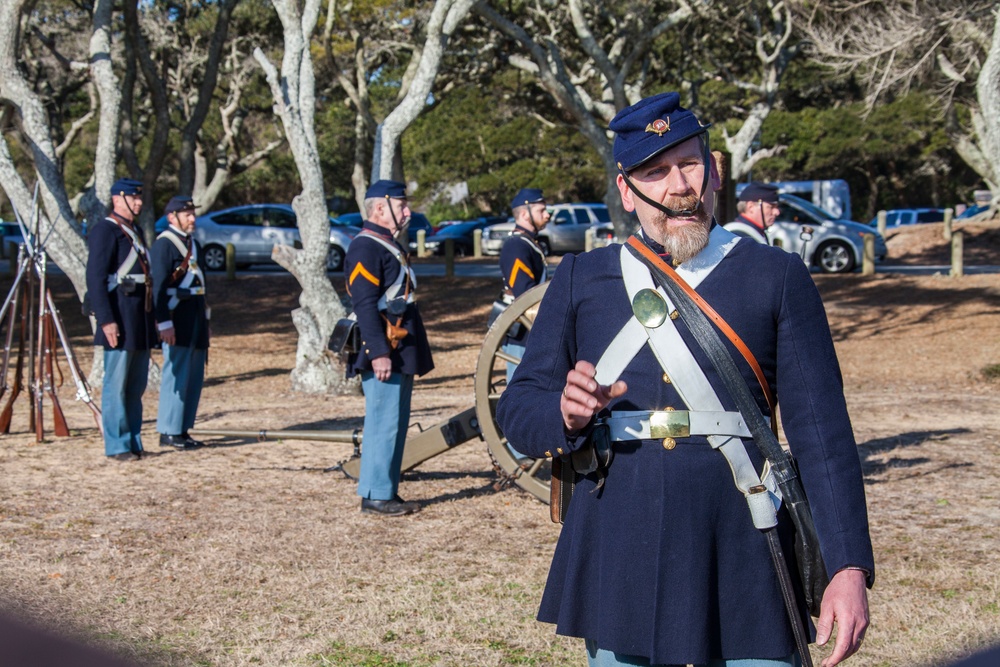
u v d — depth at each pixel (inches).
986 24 591.2
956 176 1813.5
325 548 213.3
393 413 237.1
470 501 251.3
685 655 89.8
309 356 482.6
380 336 231.5
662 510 92.6
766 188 257.1
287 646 162.2
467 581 193.9
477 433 251.6
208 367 593.0
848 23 637.9
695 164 97.2
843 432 91.1
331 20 716.7
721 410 93.0
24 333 349.4
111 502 249.9
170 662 151.1
